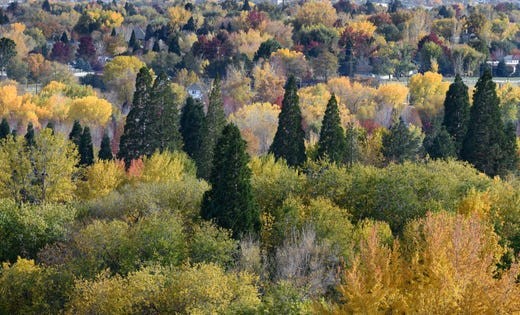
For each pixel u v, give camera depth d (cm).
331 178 8194
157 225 6469
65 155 9975
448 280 3922
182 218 7400
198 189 8112
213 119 12006
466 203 7006
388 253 4659
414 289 4259
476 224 4681
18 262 6181
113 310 5059
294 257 5941
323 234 6550
